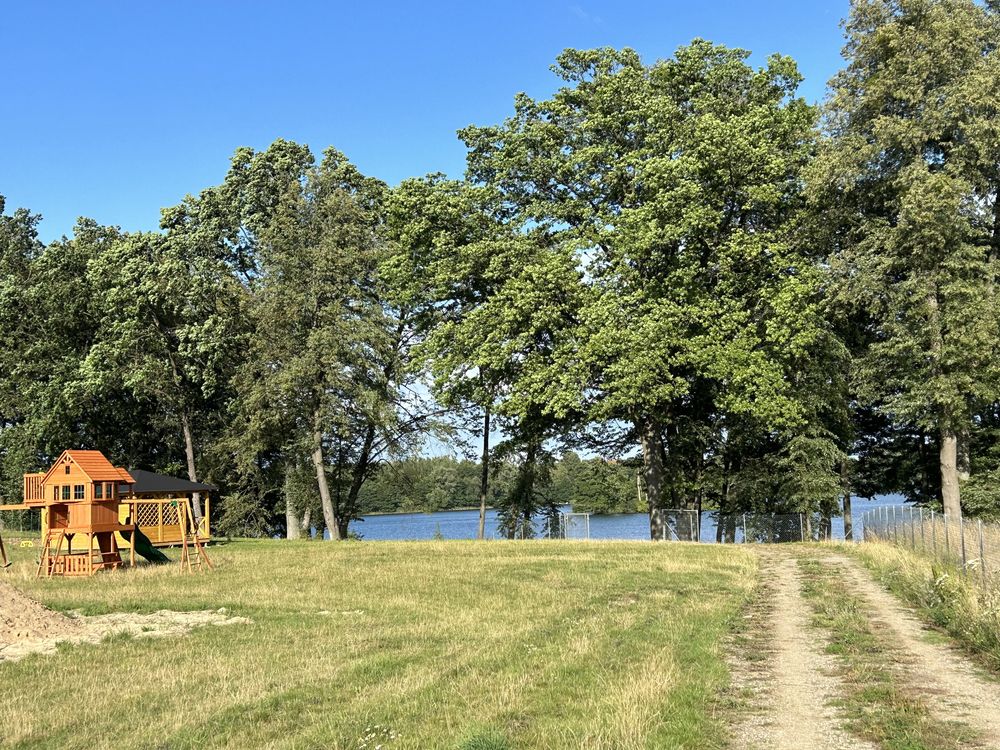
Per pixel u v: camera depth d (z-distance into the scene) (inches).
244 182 1745.8
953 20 1202.0
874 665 423.5
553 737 304.0
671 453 1557.6
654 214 1274.6
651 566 911.0
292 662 461.1
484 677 407.2
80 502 921.5
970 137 1149.7
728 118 1323.8
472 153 1504.7
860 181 1277.1
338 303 1557.6
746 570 870.4
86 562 928.9
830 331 1401.3
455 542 1295.5
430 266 1437.0
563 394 1238.9
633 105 1371.8
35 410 1792.6
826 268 1291.8
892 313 1224.2
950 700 355.3
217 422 1877.5
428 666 437.1
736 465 1609.3
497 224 1441.9
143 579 848.3
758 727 325.7
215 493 1945.1
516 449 1617.9
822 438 1445.6
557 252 1360.7
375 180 1753.2
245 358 1715.1
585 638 485.4
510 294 1315.2
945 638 485.7
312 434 1610.5
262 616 621.9
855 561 924.0
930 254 1178.6
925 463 1601.9
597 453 1636.3
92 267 1747.0
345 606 663.1
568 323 1344.7
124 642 531.8
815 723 328.5
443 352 1448.1
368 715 347.3
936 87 1213.7
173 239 1715.1
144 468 1963.6
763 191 1278.3
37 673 448.1
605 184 1395.2
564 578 817.5
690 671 411.5
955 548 736.3
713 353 1210.6
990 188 1254.3
